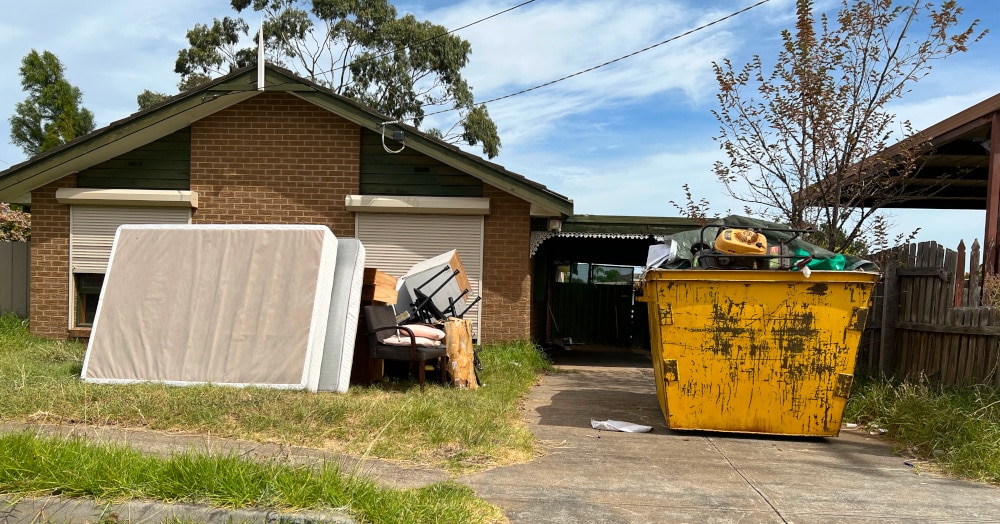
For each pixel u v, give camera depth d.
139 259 8.35
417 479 4.91
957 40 9.09
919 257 8.27
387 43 28.23
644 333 16.98
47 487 4.21
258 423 6.09
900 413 6.77
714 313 6.65
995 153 9.41
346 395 7.29
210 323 7.91
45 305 11.92
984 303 7.41
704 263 6.96
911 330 8.23
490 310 11.59
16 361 8.93
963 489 4.98
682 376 6.71
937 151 11.20
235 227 8.33
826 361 6.52
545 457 5.70
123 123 10.98
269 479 4.18
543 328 15.54
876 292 8.87
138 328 7.99
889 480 5.21
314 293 7.82
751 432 6.66
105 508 4.02
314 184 11.77
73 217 11.92
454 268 9.88
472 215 11.60
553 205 10.85
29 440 4.70
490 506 4.35
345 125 11.73
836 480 5.18
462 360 8.45
